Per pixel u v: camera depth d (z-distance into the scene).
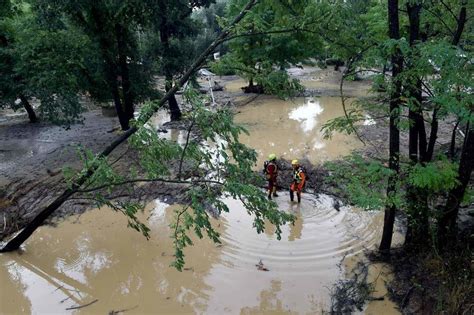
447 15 8.71
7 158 16.09
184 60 19.41
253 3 9.62
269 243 9.88
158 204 12.00
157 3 16.62
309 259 9.18
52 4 15.06
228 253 9.54
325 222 10.75
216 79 35.94
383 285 8.11
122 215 11.47
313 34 9.84
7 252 9.92
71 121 16.86
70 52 15.68
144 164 8.77
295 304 7.82
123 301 8.24
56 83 15.48
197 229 7.54
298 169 11.53
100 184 9.57
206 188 8.59
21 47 15.76
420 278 7.93
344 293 7.99
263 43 26.55
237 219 11.05
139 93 18.27
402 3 8.38
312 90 29.31
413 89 7.30
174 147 8.37
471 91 6.36
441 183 7.41
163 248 9.91
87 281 8.91
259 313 7.64
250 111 23.33
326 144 16.62
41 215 9.60
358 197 7.73
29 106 21.56
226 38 9.71
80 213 11.59
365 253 9.22
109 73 17.16
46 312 8.01
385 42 6.37
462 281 7.38
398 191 8.09
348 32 8.62
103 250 9.96
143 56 19.03
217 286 8.45
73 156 15.80
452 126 17.30
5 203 12.12
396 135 7.69
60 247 10.13
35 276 9.14
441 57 5.94
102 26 16.41
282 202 11.88
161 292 8.42
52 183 13.25
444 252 8.37
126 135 9.70
